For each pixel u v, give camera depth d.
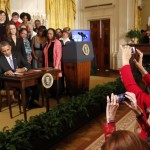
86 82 5.29
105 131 1.39
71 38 6.70
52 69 4.42
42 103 4.87
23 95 3.84
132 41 9.58
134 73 5.32
